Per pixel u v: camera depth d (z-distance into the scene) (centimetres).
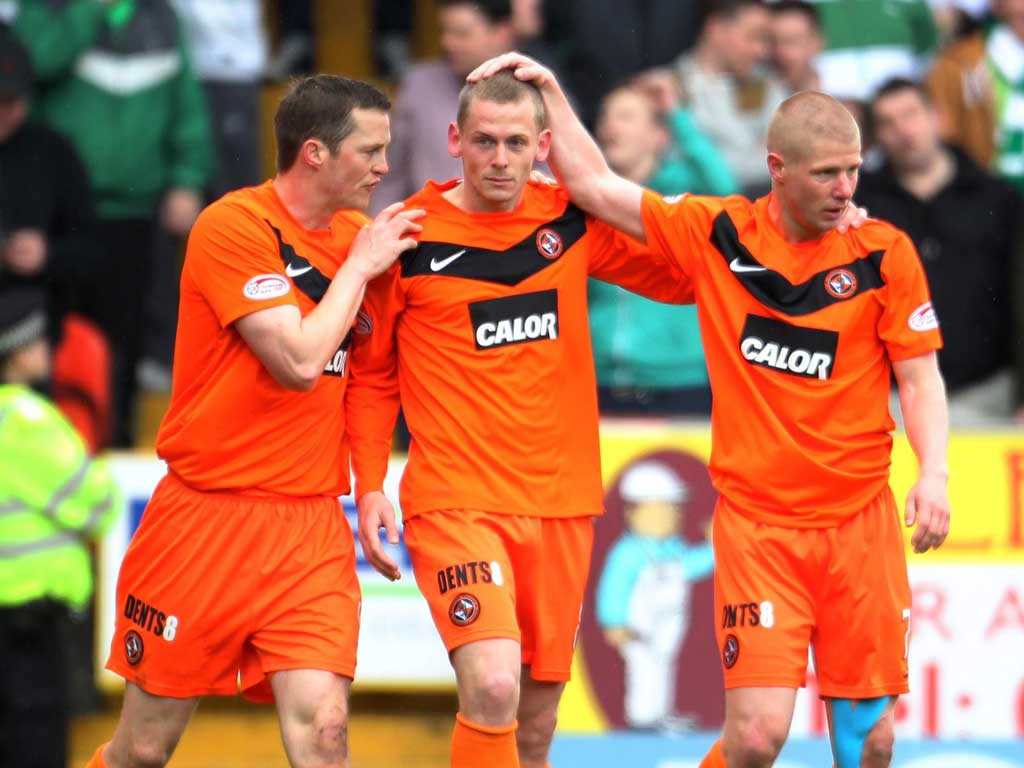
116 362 3291
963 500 2981
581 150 2117
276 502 2070
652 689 2938
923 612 2961
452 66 3189
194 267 2061
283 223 2064
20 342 2869
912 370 2091
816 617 2086
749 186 3188
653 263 2167
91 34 3288
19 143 3127
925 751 2931
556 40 3356
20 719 2675
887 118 3145
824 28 3412
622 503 2959
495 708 1992
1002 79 3456
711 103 3188
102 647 3038
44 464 2691
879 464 2089
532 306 2080
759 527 2075
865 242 2091
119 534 3045
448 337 2077
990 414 3173
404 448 3238
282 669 2036
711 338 2102
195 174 3384
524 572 2086
